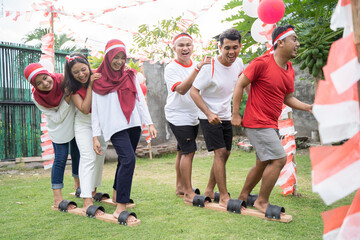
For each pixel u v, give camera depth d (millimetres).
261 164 2660
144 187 3926
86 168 2861
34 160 6332
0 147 6176
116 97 2678
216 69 2828
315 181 1035
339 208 1205
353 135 1039
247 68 2488
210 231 2277
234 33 2654
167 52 6793
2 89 6191
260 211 2621
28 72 2738
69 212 2914
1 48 6152
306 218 2525
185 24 3307
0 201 3365
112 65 2684
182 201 3213
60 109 2914
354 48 1040
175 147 7852
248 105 2598
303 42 3182
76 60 2719
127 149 2615
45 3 3266
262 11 2578
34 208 3064
